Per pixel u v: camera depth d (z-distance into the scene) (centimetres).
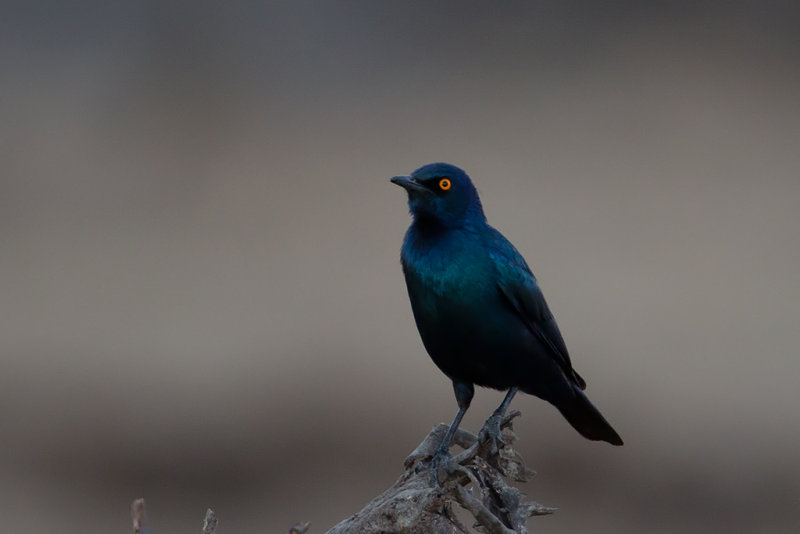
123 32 4309
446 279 709
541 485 1467
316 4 4491
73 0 4356
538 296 724
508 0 4522
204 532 438
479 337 716
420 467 579
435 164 719
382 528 454
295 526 418
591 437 770
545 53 4156
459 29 4369
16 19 4312
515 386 741
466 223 720
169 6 4472
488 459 519
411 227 736
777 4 4309
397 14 4431
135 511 423
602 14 4350
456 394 754
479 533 456
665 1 4412
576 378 757
